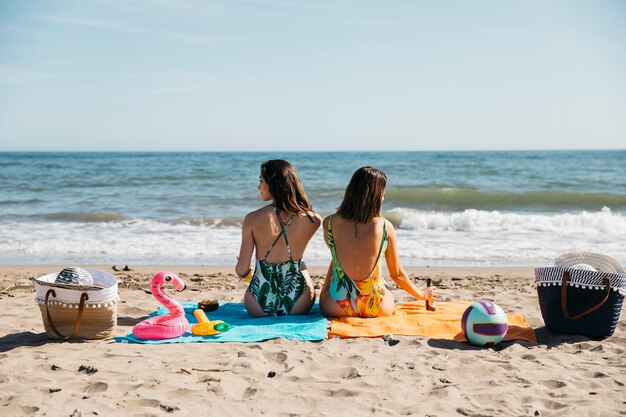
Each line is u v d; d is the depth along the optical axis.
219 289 7.39
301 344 4.63
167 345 4.61
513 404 3.46
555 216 14.62
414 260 10.12
